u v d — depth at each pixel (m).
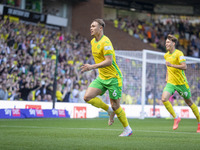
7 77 21.23
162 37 39.75
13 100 19.83
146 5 38.84
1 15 27.39
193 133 9.21
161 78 26.88
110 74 7.27
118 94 7.37
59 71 24.38
